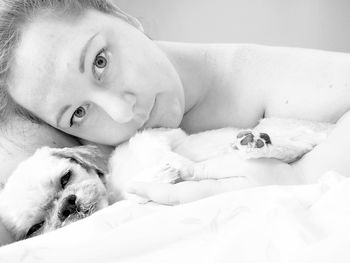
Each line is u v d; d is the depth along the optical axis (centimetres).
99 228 88
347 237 65
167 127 136
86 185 122
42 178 124
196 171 111
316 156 108
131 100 126
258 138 105
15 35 125
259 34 242
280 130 126
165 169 113
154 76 129
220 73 151
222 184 103
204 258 73
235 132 133
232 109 145
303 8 233
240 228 76
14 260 80
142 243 78
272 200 81
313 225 72
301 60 144
